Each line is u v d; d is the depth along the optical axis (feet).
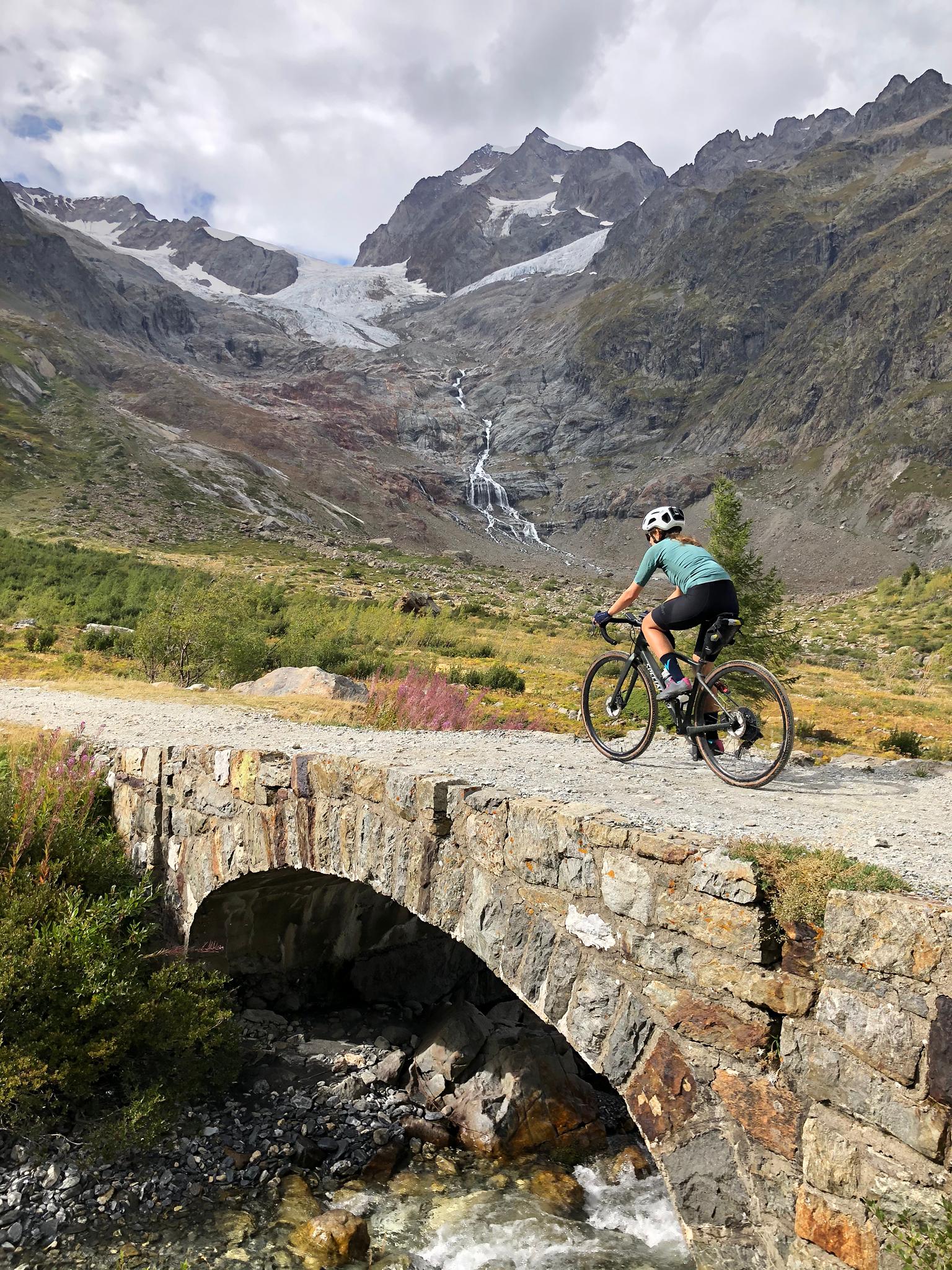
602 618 25.48
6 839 29.12
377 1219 21.70
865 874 12.83
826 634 245.24
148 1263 19.90
